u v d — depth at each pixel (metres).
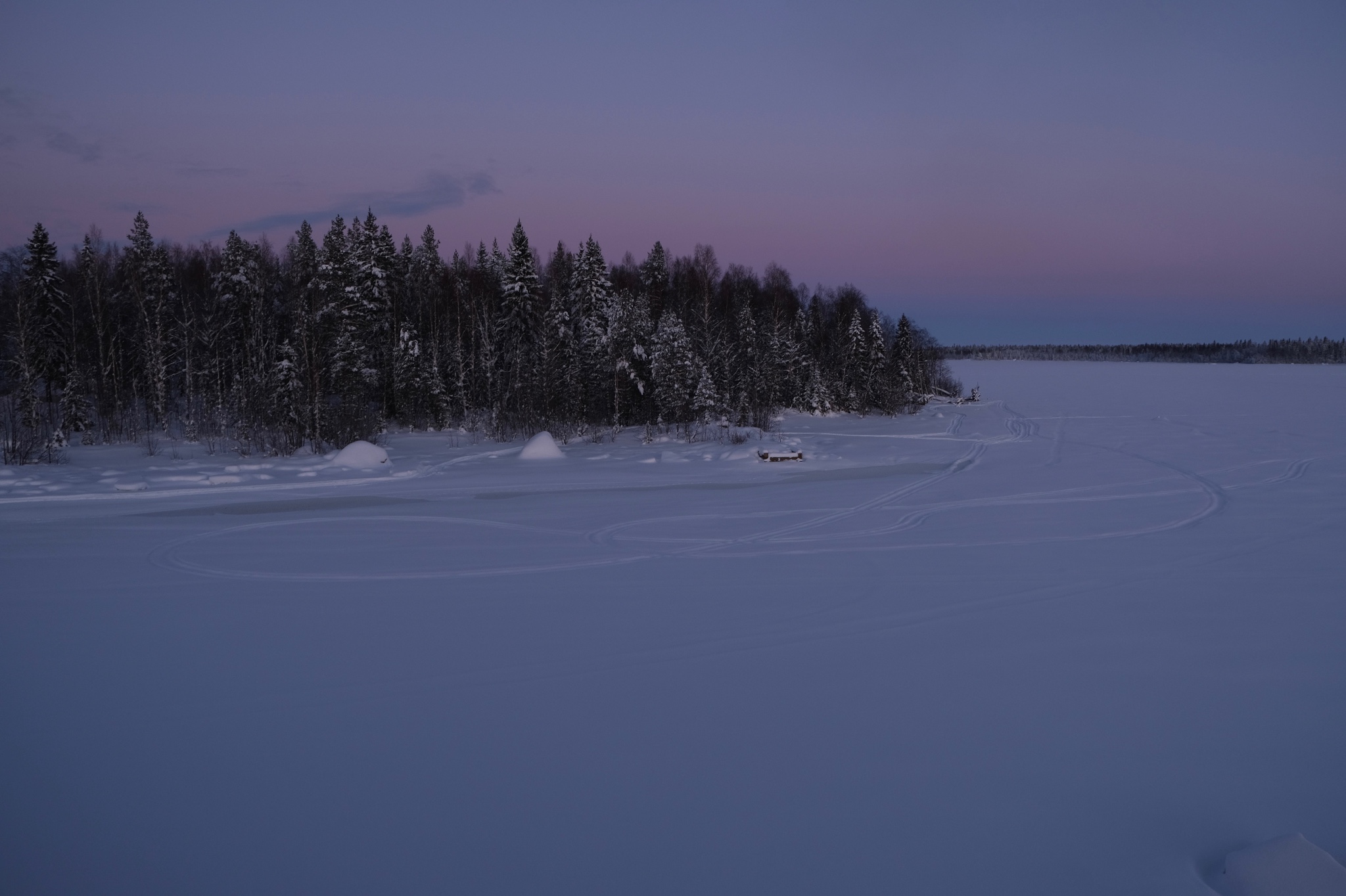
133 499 19.91
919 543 13.30
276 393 34.50
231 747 5.56
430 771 5.14
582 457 29.94
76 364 36.78
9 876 4.03
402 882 3.92
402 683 6.80
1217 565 11.27
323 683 6.80
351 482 23.14
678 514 16.84
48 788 4.99
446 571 11.40
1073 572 10.89
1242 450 27.09
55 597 10.01
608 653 7.54
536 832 4.37
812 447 31.44
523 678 6.88
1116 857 4.04
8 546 13.60
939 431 38.81
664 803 4.67
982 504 17.61
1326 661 7.07
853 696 6.36
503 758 5.31
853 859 4.05
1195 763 5.10
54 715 6.19
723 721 5.89
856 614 8.88
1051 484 20.73
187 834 4.43
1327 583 10.13
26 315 34.03
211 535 14.62
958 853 4.10
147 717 6.12
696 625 8.48
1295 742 5.40
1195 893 3.72
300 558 12.44
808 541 13.68
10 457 26.69
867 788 4.82
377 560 12.30
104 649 7.84
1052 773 4.99
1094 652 7.43
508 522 16.05
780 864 4.02
